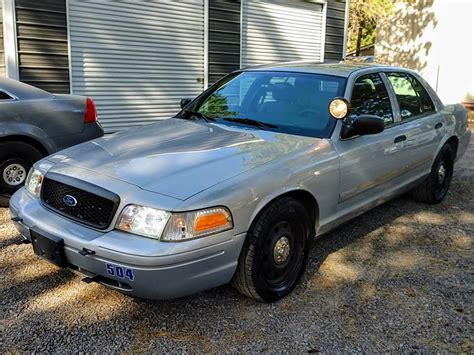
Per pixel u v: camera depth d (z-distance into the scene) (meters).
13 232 4.21
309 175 3.23
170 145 3.29
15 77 7.21
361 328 2.88
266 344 2.70
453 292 3.35
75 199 2.85
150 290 2.57
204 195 2.66
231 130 3.65
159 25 8.84
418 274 3.62
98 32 8.05
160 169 2.87
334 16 12.36
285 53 11.37
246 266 2.91
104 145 3.41
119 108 8.61
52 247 2.79
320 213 3.43
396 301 3.21
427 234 4.46
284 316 2.99
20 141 4.81
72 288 3.26
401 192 4.64
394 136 4.18
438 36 16.92
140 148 3.26
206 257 2.64
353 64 4.50
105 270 2.62
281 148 3.29
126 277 2.56
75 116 5.17
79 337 2.72
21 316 2.90
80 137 5.22
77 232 2.73
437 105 5.22
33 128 4.84
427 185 5.17
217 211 2.67
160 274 2.53
